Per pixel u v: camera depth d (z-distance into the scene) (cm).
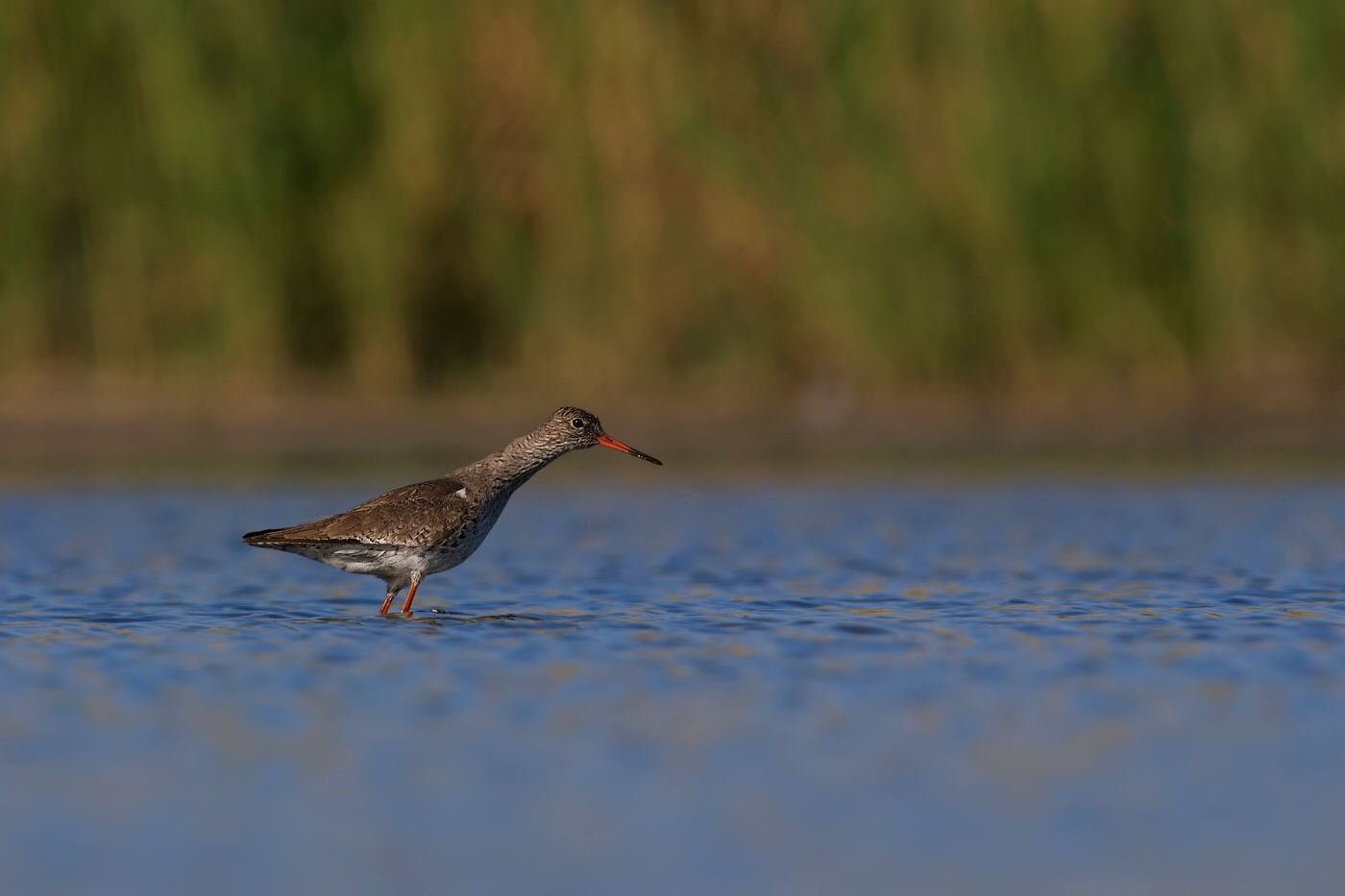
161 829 782
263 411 2880
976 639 1208
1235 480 2264
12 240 2905
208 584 1498
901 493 2173
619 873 725
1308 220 3023
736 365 3020
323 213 2984
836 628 1253
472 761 891
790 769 875
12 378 2945
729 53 3011
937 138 2975
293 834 776
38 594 1426
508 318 3062
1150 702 1011
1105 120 2970
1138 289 3000
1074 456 2534
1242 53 2997
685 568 1591
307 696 1027
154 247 2922
